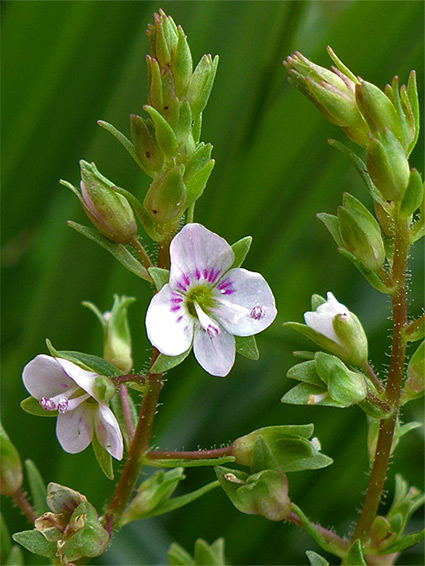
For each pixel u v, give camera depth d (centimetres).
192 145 5
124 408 5
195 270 5
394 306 5
